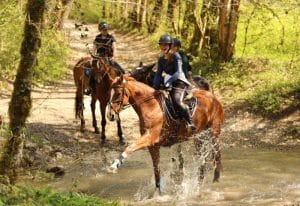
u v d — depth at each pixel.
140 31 45.19
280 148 13.43
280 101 15.61
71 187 9.54
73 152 12.81
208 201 9.10
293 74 18.00
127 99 9.59
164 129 9.59
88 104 18.56
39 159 11.56
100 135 14.54
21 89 7.55
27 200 7.09
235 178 10.64
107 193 9.73
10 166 7.60
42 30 7.54
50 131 14.26
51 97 18.97
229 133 14.85
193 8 23.45
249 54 22.45
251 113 15.74
